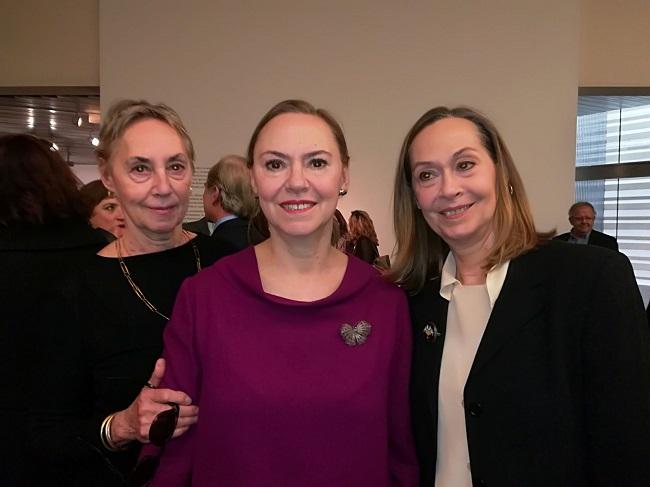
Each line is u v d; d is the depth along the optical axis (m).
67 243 1.48
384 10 5.16
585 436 1.12
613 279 1.12
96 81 5.62
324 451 1.10
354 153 5.23
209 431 1.12
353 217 4.66
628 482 1.04
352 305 1.23
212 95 5.25
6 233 1.45
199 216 5.29
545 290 1.18
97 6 5.57
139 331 1.33
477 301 1.27
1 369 1.39
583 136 7.29
